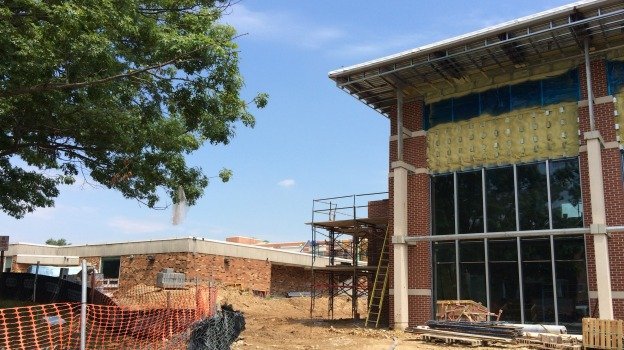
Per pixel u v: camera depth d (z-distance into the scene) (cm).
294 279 4519
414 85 2189
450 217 2094
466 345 1606
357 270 2614
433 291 2066
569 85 1898
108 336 1302
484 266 1964
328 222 2620
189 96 1402
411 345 1620
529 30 1769
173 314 1459
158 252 3881
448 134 2138
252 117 1503
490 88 2069
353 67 2091
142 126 1501
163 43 1245
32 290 2244
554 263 1819
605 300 1630
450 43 1872
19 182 1928
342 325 2283
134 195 1767
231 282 3891
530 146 1942
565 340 1519
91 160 1659
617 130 1775
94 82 1184
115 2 1177
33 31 1069
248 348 1478
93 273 2044
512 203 1953
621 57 1816
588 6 1634
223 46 1334
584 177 1800
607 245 1697
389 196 2248
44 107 1352
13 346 1043
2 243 2155
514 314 1866
